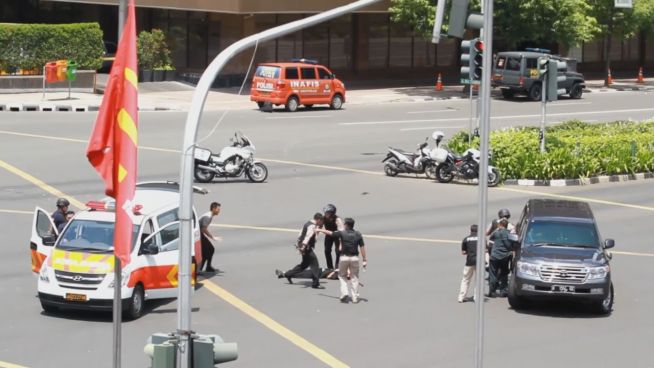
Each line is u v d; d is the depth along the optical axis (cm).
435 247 4584
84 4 10712
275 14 9969
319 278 4003
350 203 5338
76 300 3509
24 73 8900
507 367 3147
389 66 10700
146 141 6731
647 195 5756
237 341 3338
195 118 2188
